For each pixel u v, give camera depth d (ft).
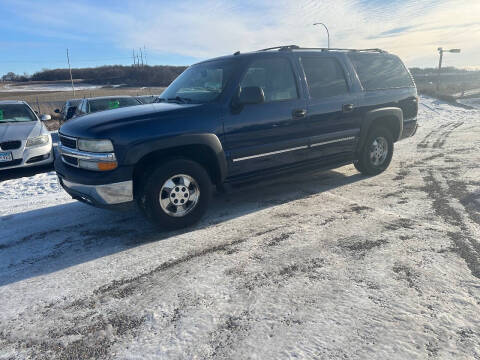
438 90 130.62
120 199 11.35
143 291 8.73
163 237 12.00
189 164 12.19
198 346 6.72
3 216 14.93
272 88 14.14
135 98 39.19
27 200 17.52
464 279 8.55
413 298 7.86
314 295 8.14
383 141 18.84
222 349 6.61
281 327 7.13
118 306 8.17
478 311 7.36
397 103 18.97
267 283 8.76
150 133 11.30
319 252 10.25
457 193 15.12
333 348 6.48
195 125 12.05
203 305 7.99
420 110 65.46
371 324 7.07
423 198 14.67
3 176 24.44
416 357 6.20
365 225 12.06
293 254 10.21
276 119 14.02
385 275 8.84
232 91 13.05
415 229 11.53
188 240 11.62
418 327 6.94
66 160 12.69
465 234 11.01
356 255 9.94
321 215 13.24
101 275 9.64
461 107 75.82
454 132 34.01
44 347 6.97
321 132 15.67
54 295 8.79
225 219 13.38
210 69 14.55
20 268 10.27
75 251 11.26
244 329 7.13
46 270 10.09
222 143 12.75
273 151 14.19
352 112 16.71
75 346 6.94
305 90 15.02
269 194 16.26
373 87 17.84
